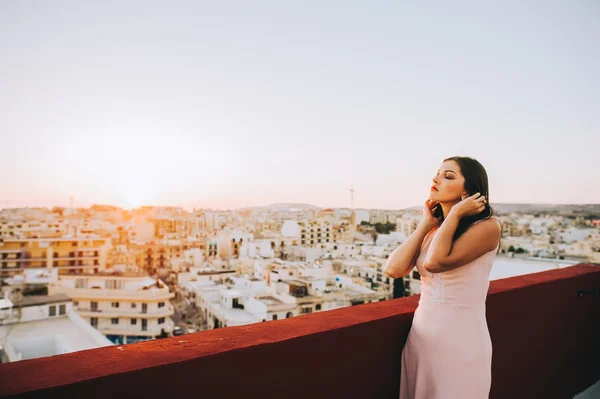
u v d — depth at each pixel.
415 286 34.94
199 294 43.38
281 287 37.44
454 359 1.44
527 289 2.48
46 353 22.97
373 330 1.69
